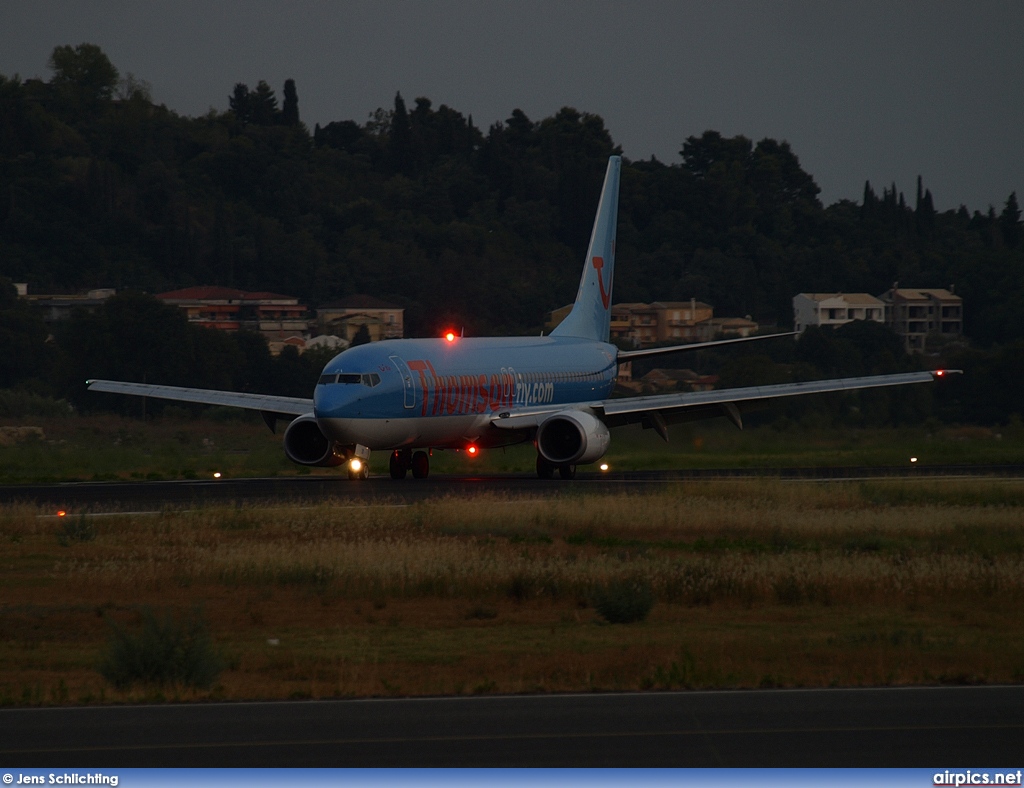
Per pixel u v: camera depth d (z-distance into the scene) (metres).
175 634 63.78
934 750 49.59
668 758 48.66
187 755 49.38
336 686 60.75
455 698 58.25
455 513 123.44
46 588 90.75
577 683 61.22
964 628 77.94
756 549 109.12
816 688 60.06
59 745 50.78
